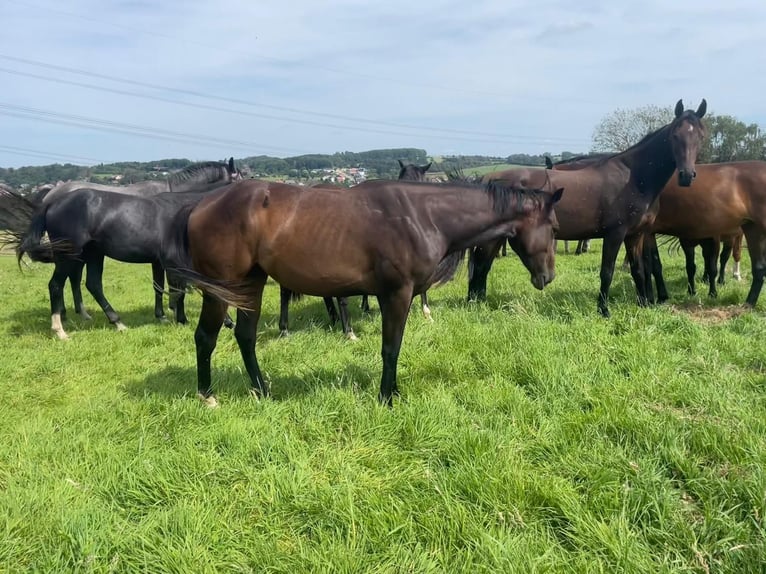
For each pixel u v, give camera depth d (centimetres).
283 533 272
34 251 680
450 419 374
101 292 735
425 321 643
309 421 379
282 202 405
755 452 310
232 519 282
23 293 1059
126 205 714
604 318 626
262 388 448
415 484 307
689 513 279
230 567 251
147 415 407
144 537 263
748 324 579
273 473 314
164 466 322
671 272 989
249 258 409
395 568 242
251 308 434
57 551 255
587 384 426
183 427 382
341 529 269
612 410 371
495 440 339
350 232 397
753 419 352
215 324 430
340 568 238
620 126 4147
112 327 746
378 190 411
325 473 319
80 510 281
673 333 556
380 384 445
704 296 775
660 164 661
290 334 648
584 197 673
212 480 317
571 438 347
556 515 276
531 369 449
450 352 507
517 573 232
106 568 249
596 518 271
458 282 916
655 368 452
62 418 411
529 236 445
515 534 258
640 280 728
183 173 988
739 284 857
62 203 693
